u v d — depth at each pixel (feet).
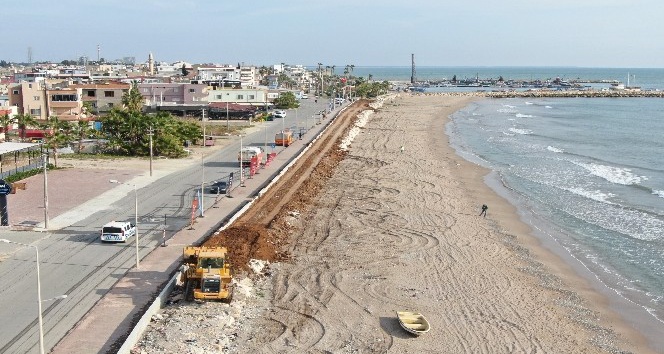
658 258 189.47
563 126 547.90
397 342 127.54
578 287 165.89
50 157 323.37
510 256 188.14
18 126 380.78
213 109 522.06
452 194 265.34
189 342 117.80
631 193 274.77
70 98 440.86
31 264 160.97
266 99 606.55
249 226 193.77
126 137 343.46
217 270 138.10
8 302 136.05
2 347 114.93
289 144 378.32
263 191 246.27
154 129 336.29
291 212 221.46
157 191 248.73
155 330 122.52
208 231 189.98
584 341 134.41
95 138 378.53
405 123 534.78
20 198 234.79
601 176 312.91
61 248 174.50
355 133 447.83
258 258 169.78
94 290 143.02
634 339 136.77
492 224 222.28
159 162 318.86
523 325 139.95
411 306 146.20
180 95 567.18
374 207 237.04
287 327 131.54
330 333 129.80
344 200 246.88
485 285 162.91
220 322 128.36
